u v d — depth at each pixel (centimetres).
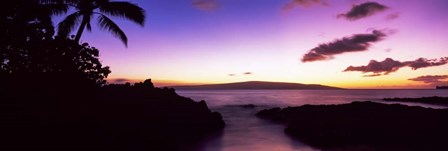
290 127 2530
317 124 2548
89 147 1020
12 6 1086
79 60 1449
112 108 1619
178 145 1686
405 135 2058
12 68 1143
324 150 1725
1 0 1050
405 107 3784
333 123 2573
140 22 2028
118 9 1955
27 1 1143
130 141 1262
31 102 1120
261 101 8594
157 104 2188
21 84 1159
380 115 3072
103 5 1941
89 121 1235
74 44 1395
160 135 1611
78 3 1916
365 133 2131
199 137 2081
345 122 2627
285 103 7581
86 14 1894
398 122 2602
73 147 966
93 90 1536
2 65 1122
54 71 1295
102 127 1245
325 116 3234
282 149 1781
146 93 2341
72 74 1374
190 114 2361
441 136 2002
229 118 3728
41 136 938
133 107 1848
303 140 2073
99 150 1036
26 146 850
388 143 1834
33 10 1184
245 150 1741
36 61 1219
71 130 1070
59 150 907
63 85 1320
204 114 2580
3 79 1110
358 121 2669
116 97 1933
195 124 2288
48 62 1266
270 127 2817
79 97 1409
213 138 2112
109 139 1152
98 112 1419
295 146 1870
